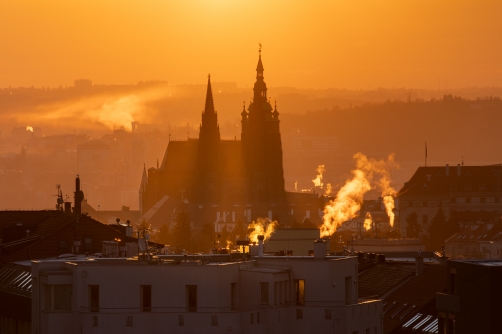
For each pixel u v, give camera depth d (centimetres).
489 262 18825
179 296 19538
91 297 19688
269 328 19488
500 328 17962
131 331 19412
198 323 19325
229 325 19250
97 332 19462
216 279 19450
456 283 18812
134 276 19638
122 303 19638
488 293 18025
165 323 19412
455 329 18788
